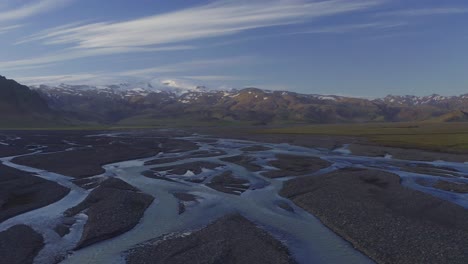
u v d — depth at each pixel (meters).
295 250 28.77
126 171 62.06
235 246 28.97
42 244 30.03
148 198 43.25
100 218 35.69
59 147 101.00
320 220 35.81
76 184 52.00
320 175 56.69
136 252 28.36
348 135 141.12
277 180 54.22
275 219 36.19
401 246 28.92
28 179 53.69
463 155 81.44
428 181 52.94
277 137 137.88
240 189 48.62
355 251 28.70
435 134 130.38
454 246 28.56
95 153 85.75
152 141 121.56
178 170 62.25
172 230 33.22
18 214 37.97
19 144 107.62
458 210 37.88
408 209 38.47
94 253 28.31
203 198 43.94
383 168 64.69
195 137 142.00
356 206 38.84
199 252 27.95
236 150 93.44
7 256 27.69
